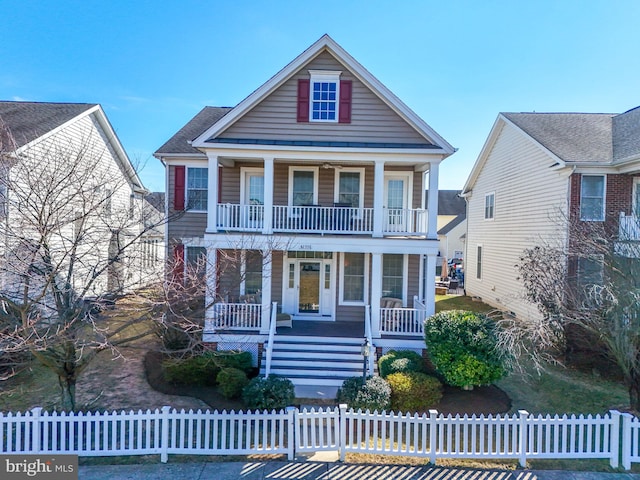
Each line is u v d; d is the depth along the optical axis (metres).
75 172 7.89
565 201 13.18
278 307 13.06
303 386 9.06
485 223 20.19
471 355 8.43
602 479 5.80
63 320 6.50
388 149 10.85
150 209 11.73
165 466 5.98
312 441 6.39
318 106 11.46
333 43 11.15
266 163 11.00
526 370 10.34
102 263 7.62
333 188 13.16
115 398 8.48
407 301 12.98
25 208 7.05
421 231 11.61
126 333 12.95
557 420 6.22
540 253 10.82
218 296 10.37
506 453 6.17
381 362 9.48
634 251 8.33
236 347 10.48
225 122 11.06
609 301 8.03
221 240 10.77
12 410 7.72
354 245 10.83
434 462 6.18
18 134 12.29
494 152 19.16
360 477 5.75
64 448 6.11
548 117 17.09
